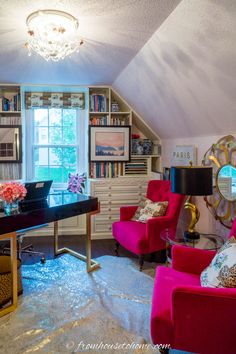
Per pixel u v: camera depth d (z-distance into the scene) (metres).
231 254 1.58
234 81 1.87
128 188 3.91
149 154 4.09
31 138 4.11
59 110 4.18
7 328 1.91
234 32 1.54
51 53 2.18
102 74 3.19
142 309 2.14
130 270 2.84
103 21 1.89
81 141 4.22
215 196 2.63
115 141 3.93
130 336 1.84
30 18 1.82
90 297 2.31
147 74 2.72
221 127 2.49
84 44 2.29
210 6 1.50
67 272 2.78
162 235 2.55
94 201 2.76
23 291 2.39
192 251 1.96
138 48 2.37
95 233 3.88
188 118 2.84
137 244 2.76
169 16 1.81
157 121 3.58
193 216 2.43
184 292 1.38
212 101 2.26
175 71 2.31
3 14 1.79
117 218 3.91
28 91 3.88
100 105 3.87
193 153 3.07
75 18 1.84
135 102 3.64
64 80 3.46
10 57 2.60
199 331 1.39
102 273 2.77
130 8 1.72
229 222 2.43
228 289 1.38
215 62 1.85
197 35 1.77
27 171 4.12
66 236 3.98
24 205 2.40
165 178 3.75
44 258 3.05
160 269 2.01
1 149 3.75
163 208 3.06
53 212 2.37
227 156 2.41
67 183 4.23
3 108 3.73
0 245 3.26
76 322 1.98
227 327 1.36
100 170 3.93
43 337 1.82
